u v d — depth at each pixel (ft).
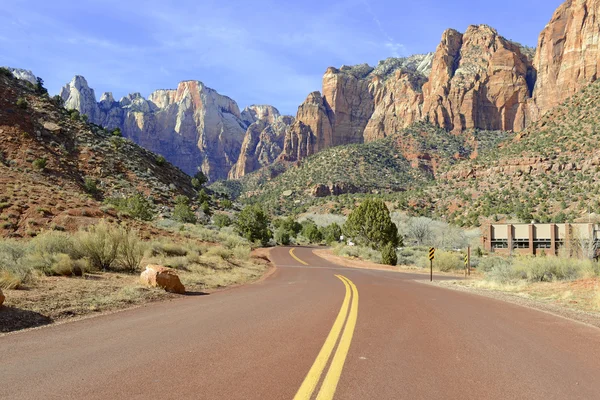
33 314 27.32
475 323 30.27
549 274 68.95
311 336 23.81
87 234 54.24
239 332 24.45
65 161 210.18
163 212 215.10
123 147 275.18
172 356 18.98
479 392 15.67
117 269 54.19
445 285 71.92
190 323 26.89
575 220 232.53
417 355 20.58
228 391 14.76
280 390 14.99
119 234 54.85
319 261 145.18
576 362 20.29
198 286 52.95
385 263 146.10
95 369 16.88
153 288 42.32
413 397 14.90
